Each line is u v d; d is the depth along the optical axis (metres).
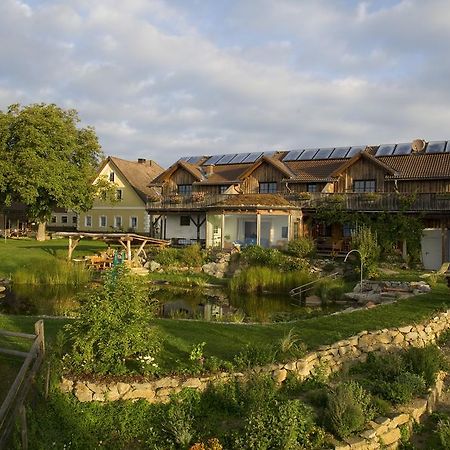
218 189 40.62
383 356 12.27
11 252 33.91
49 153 39.22
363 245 24.98
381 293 21.03
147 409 8.88
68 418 8.55
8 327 12.47
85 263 29.39
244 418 8.69
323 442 8.20
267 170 38.28
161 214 41.75
